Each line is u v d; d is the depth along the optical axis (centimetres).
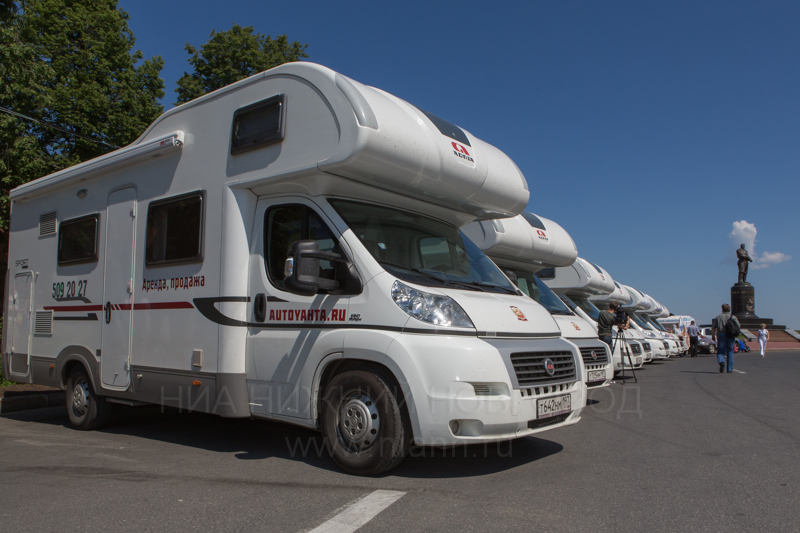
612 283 1515
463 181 559
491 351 432
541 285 973
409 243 525
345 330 464
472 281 532
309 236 505
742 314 4538
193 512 378
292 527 348
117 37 1540
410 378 423
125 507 390
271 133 521
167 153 612
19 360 786
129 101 1512
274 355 507
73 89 1416
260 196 546
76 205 725
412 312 440
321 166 480
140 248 627
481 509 377
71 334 705
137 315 619
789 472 477
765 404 874
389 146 482
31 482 454
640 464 500
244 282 536
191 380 552
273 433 656
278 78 528
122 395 627
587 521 356
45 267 760
